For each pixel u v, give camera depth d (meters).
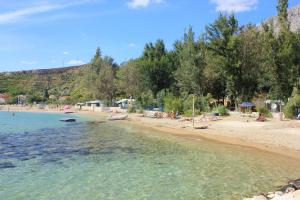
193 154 30.44
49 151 32.66
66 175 22.89
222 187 19.70
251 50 70.56
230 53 71.25
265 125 44.75
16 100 169.75
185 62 81.19
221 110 61.56
